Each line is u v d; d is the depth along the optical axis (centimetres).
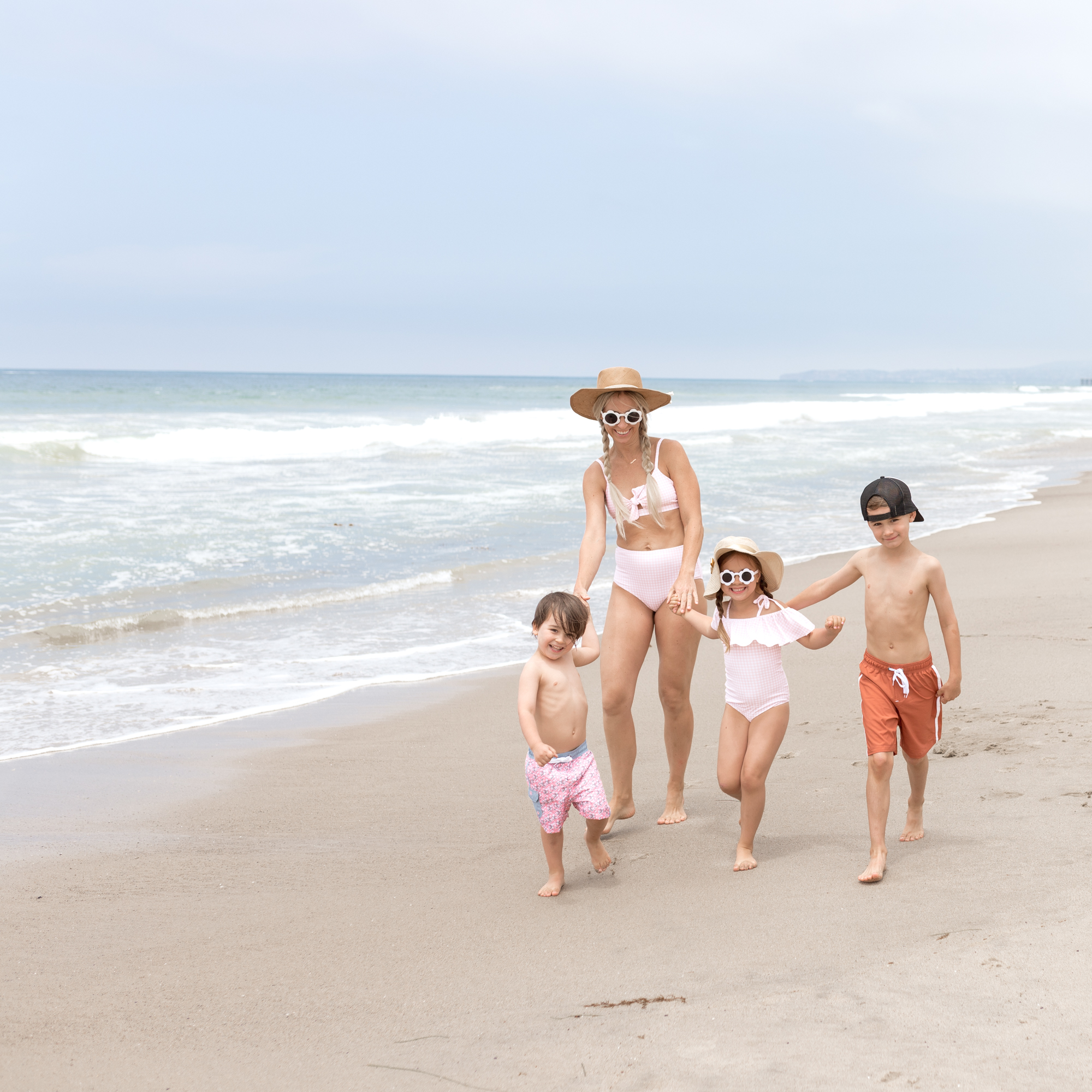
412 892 410
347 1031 294
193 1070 278
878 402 5703
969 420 4625
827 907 353
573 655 427
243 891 418
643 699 712
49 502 1566
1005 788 460
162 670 807
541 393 8556
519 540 1369
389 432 2945
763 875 395
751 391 13600
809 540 1358
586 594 486
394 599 1059
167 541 1287
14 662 820
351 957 348
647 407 494
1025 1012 262
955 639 398
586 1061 264
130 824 505
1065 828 400
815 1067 248
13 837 486
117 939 372
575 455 2541
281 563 1195
